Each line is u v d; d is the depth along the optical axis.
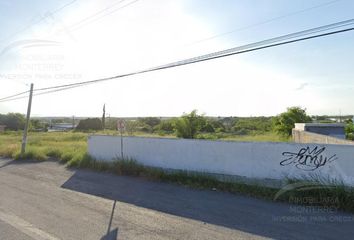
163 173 8.81
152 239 4.07
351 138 17.61
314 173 7.12
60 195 6.75
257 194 6.65
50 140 27.80
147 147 10.38
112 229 4.45
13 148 16.81
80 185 7.95
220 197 6.54
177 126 22.67
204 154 8.95
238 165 8.28
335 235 4.23
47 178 9.07
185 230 4.45
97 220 4.89
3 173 10.12
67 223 4.70
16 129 68.44
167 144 9.82
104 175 9.52
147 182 8.31
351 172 6.68
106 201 6.22
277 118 29.28
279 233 4.32
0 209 5.48
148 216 5.15
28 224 4.62
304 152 7.29
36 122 75.69
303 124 17.41
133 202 6.14
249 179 7.87
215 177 8.16
